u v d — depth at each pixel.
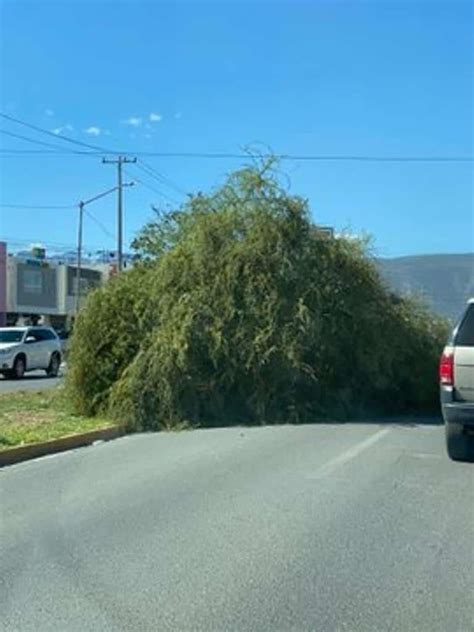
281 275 17.58
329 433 15.26
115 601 6.03
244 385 17.25
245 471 11.17
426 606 5.94
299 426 16.58
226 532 7.91
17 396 22.09
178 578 6.53
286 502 9.20
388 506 9.02
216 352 16.91
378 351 18.25
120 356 17.58
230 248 17.77
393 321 18.91
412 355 19.45
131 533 7.89
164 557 7.09
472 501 9.29
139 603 5.98
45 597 6.12
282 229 17.98
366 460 12.04
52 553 7.25
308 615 5.75
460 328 11.70
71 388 17.86
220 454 12.73
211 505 9.05
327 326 17.81
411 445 13.59
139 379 16.66
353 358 18.34
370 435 14.91
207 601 6.02
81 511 8.84
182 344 16.67
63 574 6.65
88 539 7.70
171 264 17.84
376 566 6.86
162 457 12.56
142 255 19.62
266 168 18.53
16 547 7.44
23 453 12.73
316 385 17.64
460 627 5.55
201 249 17.78
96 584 6.40
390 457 12.31
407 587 6.34
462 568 6.82
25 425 15.62
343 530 8.00
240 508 8.91
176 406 16.69
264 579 6.51
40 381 32.44
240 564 6.89
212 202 18.81
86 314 17.98
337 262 18.42
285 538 7.70
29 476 11.12
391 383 18.88
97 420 16.69
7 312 73.56
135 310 17.86
